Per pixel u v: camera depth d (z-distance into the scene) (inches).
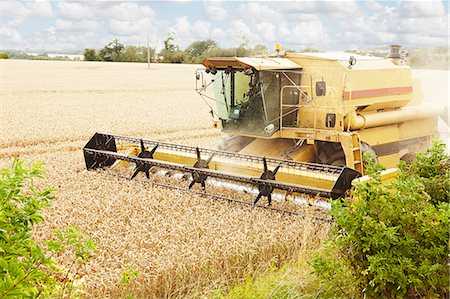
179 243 255.6
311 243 259.6
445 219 195.2
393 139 418.3
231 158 349.7
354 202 207.5
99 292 208.7
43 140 661.3
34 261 137.5
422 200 204.7
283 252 261.6
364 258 201.6
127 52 3435.0
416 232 199.2
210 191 337.1
